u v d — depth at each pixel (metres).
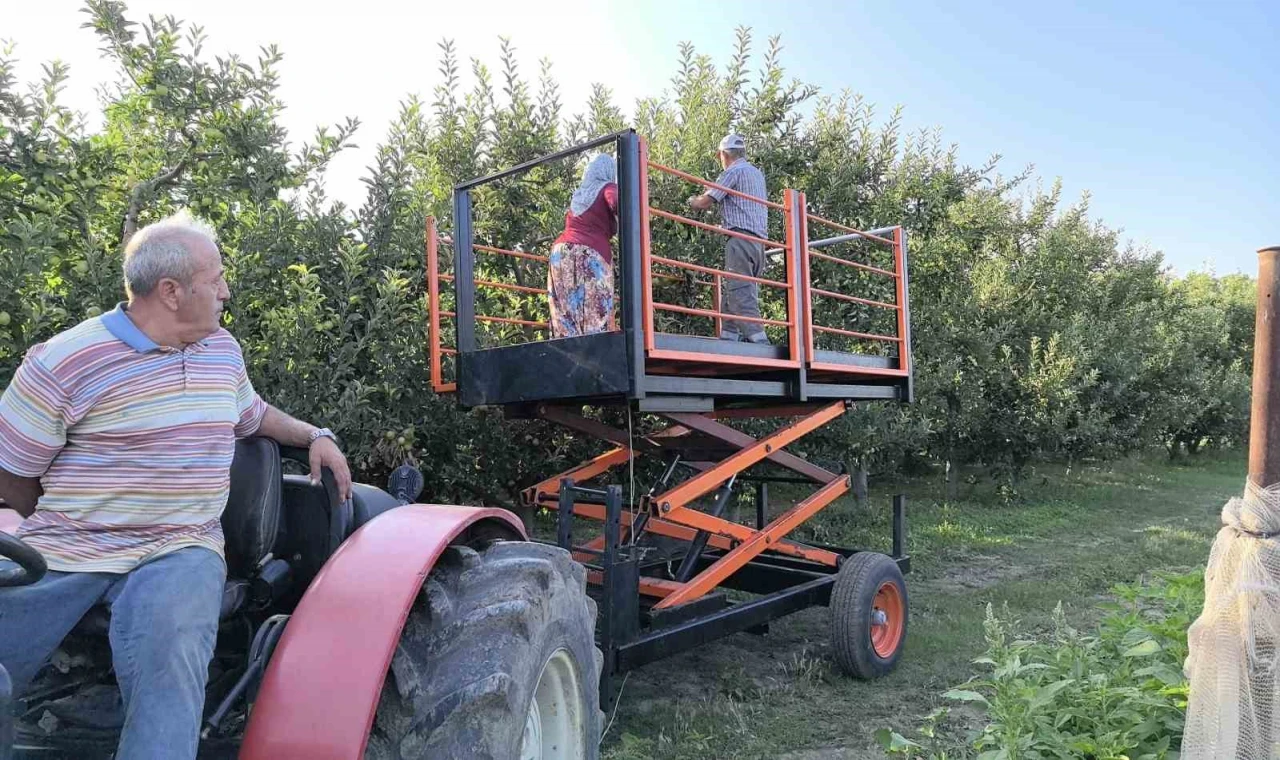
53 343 2.09
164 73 5.64
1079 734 3.04
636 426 7.08
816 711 4.59
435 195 7.32
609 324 4.92
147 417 2.11
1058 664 3.34
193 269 2.14
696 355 4.18
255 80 5.99
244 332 5.38
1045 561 8.51
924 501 12.14
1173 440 20.00
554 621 2.69
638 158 3.98
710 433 4.99
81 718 2.33
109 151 5.37
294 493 2.88
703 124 8.63
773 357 4.79
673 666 5.32
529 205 7.93
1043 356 13.12
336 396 5.73
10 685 1.71
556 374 4.22
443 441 6.66
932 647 5.64
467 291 4.78
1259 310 2.79
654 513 4.28
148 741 1.87
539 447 7.62
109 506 2.08
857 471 10.83
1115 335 15.12
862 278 9.73
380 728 2.20
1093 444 13.61
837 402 5.68
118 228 5.64
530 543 2.87
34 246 4.51
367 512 2.96
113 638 2.00
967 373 12.02
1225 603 2.70
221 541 2.28
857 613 4.91
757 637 5.93
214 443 2.23
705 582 4.58
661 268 7.90
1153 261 19.98
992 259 14.24
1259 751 2.62
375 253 6.25
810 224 9.41
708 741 4.15
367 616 2.19
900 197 10.69
